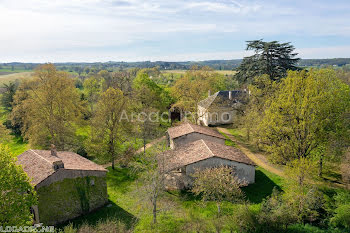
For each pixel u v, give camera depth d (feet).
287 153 90.33
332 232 64.69
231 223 68.13
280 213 65.77
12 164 55.06
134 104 182.91
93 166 89.97
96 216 81.87
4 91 205.16
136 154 135.33
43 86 130.00
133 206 87.76
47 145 136.15
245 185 91.20
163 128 181.47
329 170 101.76
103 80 274.57
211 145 104.42
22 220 53.16
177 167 91.04
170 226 72.59
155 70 418.10
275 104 94.07
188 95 178.70
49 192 74.13
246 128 131.44
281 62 163.32
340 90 91.66
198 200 85.87
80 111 152.05
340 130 88.33
